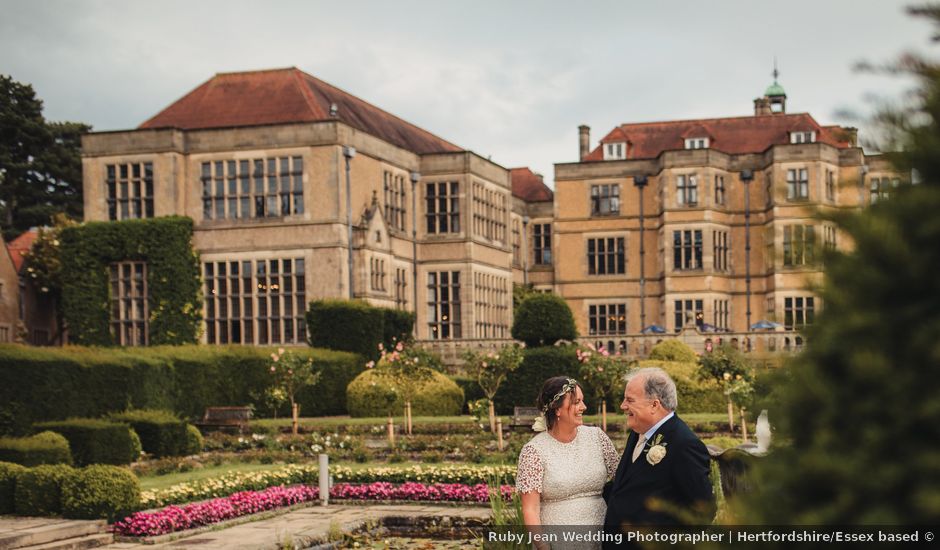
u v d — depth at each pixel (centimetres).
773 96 6919
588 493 688
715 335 3919
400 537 1565
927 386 249
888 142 258
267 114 4238
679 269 5131
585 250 5509
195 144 4038
